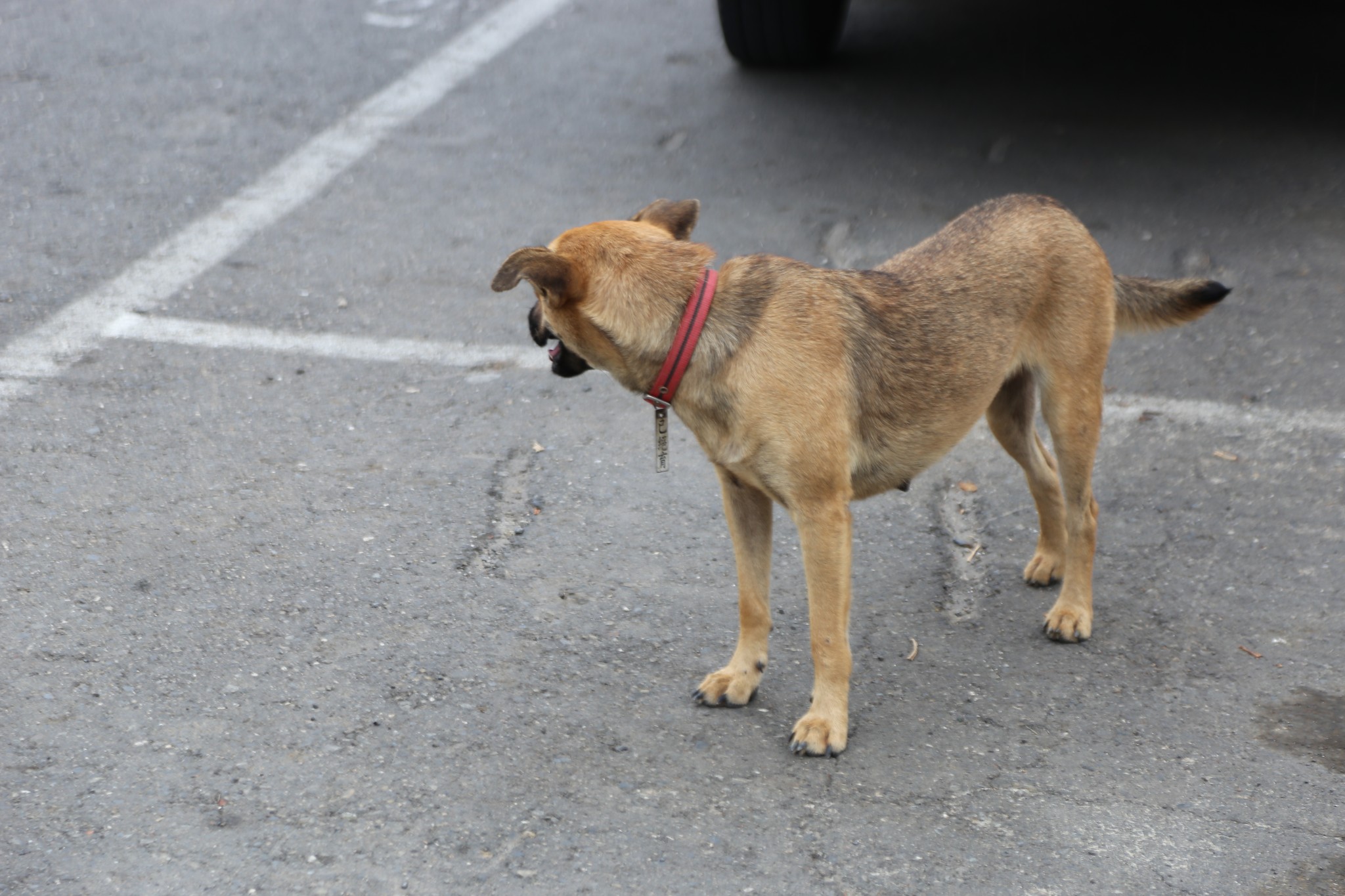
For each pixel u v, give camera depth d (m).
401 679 4.23
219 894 3.29
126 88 9.73
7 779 3.64
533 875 3.41
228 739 3.88
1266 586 4.98
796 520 3.96
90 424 5.67
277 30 11.22
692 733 4.07
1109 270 4.71
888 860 3.53
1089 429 4.64
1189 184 8.69
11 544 4.79
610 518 5.29
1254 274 7.55
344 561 4.87
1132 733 4.14
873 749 4.03
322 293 7.03
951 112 9.80
